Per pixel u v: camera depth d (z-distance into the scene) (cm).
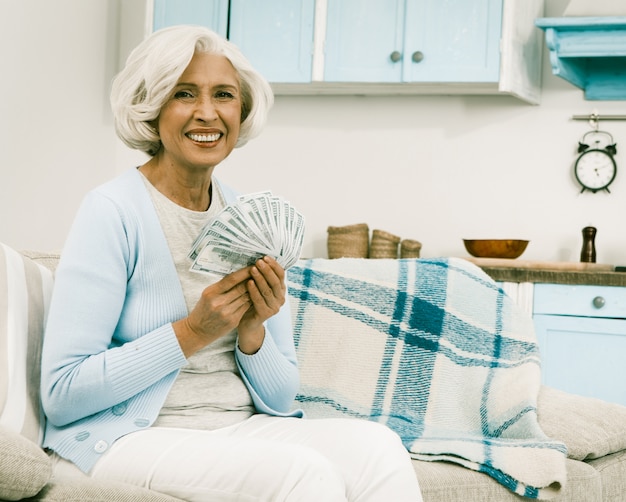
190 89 167
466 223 380
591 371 316
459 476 186
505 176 376
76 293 154
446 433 214
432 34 350
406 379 227
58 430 158
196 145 166
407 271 241
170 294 163
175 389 164
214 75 167
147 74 163
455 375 227
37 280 175
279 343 183
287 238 156
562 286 320
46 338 155
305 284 243
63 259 158
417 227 386
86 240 157
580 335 318
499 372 225
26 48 353
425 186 385
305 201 398
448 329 232
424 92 378
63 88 378
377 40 357
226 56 171
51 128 371
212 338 158
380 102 390
